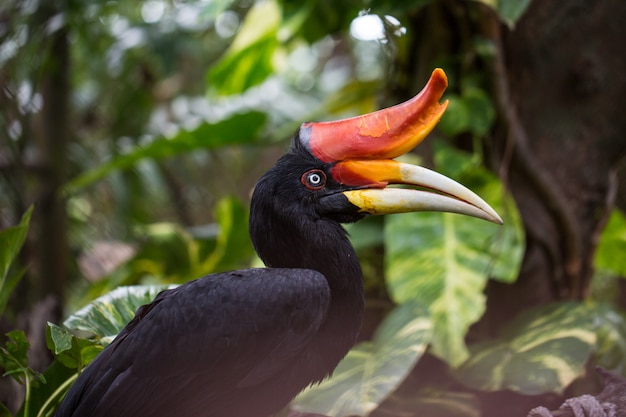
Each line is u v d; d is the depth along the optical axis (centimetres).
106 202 947
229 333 405
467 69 649
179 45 920
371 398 514
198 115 1111
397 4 630
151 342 404
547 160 658
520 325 602
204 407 411
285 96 1141
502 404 578
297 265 444
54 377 467
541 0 656
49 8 756
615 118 658
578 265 650
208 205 1070
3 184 760
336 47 1377
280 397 423
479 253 598
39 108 789
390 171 436
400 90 689
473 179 620
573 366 547
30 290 756
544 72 658
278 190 446
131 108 984
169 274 835
